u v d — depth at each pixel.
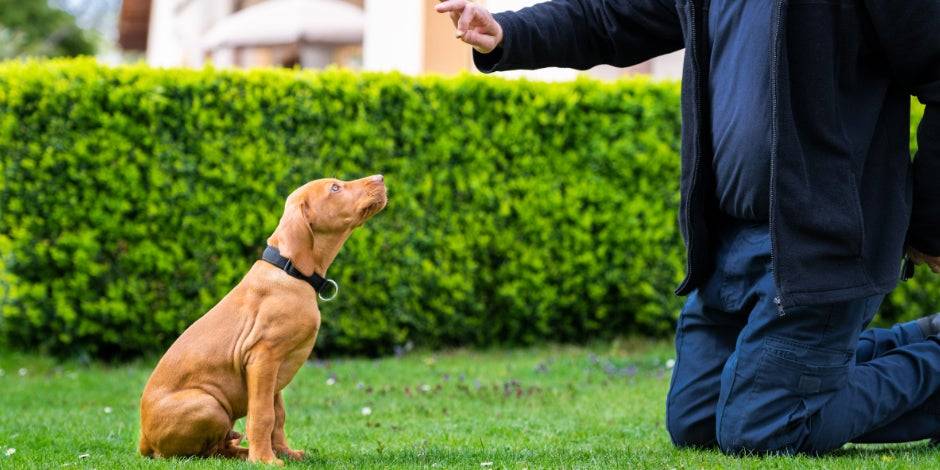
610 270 8.14
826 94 3.45
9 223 7.30
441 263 7.96
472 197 7.98
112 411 5.80
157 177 7.42
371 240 7.83
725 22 3.74
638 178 8.12
